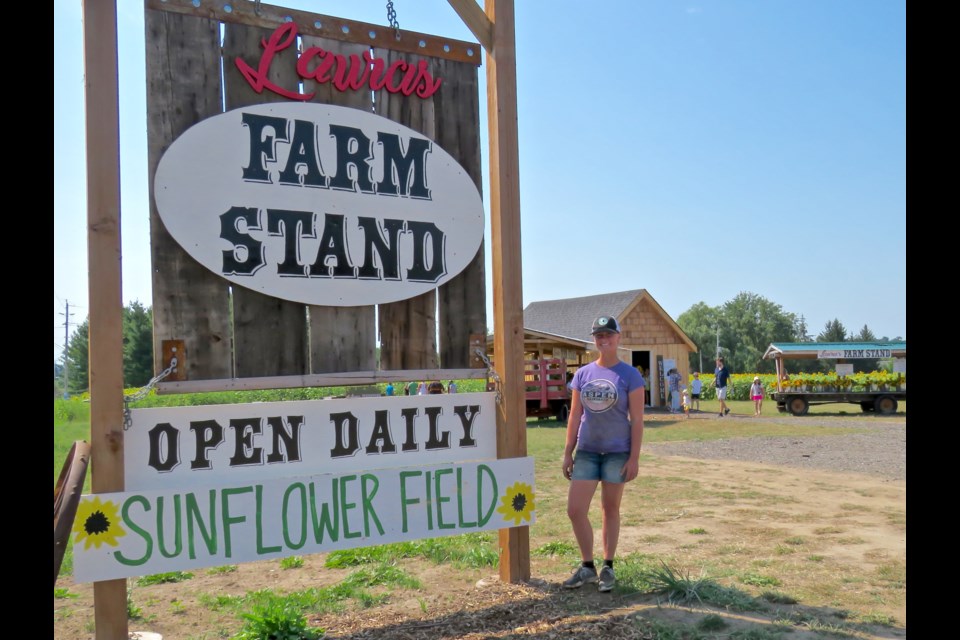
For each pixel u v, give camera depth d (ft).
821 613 14.76
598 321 16.71
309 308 15.88
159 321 14.12
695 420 77.46
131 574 13.16
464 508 16.85
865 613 14.75
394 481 16.06
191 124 14.57
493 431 17.74
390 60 17.11
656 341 111.04
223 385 14.66
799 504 27.32
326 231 15.92
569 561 19.42
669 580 16.26
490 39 18.33
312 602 16.19
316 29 16.11
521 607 15.49
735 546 20.62
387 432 16.26
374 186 16.58
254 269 15.03
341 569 19.74
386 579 17.95
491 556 19.75
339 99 16.38
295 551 14.83
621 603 15.69
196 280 14.53
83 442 13.66
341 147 16.19
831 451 46.32
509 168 18.29
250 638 13.75
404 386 77.15
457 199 17.74
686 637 13.51
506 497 17.38
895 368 90.48
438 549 20.80
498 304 18.11
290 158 15.56
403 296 16.83
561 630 13.97
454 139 18.01
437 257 17.35
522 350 18.16
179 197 14.28
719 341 394.52
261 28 15.40
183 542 13.69
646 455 44.80
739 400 148.56
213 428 14.26
